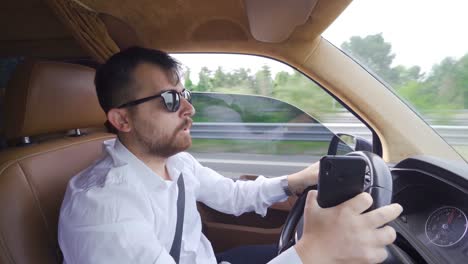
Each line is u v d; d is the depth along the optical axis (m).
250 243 1.70
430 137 1.34
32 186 1.00
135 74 1.03
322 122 1.89
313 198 0.64
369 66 1.40
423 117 1.37
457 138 1.30
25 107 1.07
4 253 0.88
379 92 1.38
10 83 1.10
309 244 0.58
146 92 1.03
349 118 1.46
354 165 0.61
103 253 0.80
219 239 1.75
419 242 0.90
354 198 0.59
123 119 1.06
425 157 1.07
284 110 2.05
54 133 1.28
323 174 0.61
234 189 1.43
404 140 1.36
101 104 1.09
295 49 1.43
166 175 1.23
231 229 1.72
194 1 1.39
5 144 1.15
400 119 1.37
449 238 0.87
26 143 1.11
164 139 1.06
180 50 1.68
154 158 1.12
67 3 1.51
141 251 0.81
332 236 0.56
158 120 1.04
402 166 1.12
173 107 1.06
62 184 1.11
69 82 1.21
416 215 0.98
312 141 2.09
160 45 1.68
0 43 1.79
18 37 1.75
